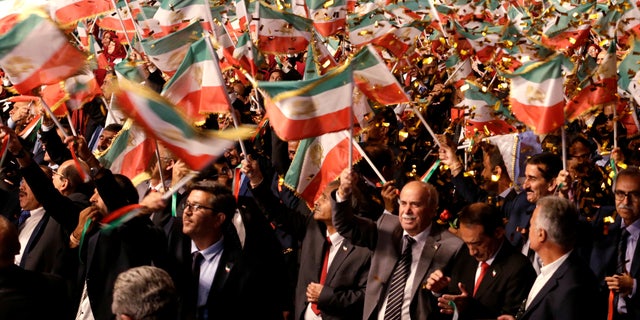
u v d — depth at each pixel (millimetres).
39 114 11109
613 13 8906
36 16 8203
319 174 8375
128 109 6676
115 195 8031
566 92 8875
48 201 8289
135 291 5734
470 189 8219
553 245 6582
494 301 7145
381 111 9453
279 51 10492
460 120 9117
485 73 9961
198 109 8852
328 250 8312
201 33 10492
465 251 7543
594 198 8055
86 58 8375
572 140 8383
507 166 8562
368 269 8047
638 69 8594
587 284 6504
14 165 10359
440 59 10648
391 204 8180
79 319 8086
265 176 8703
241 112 10828
